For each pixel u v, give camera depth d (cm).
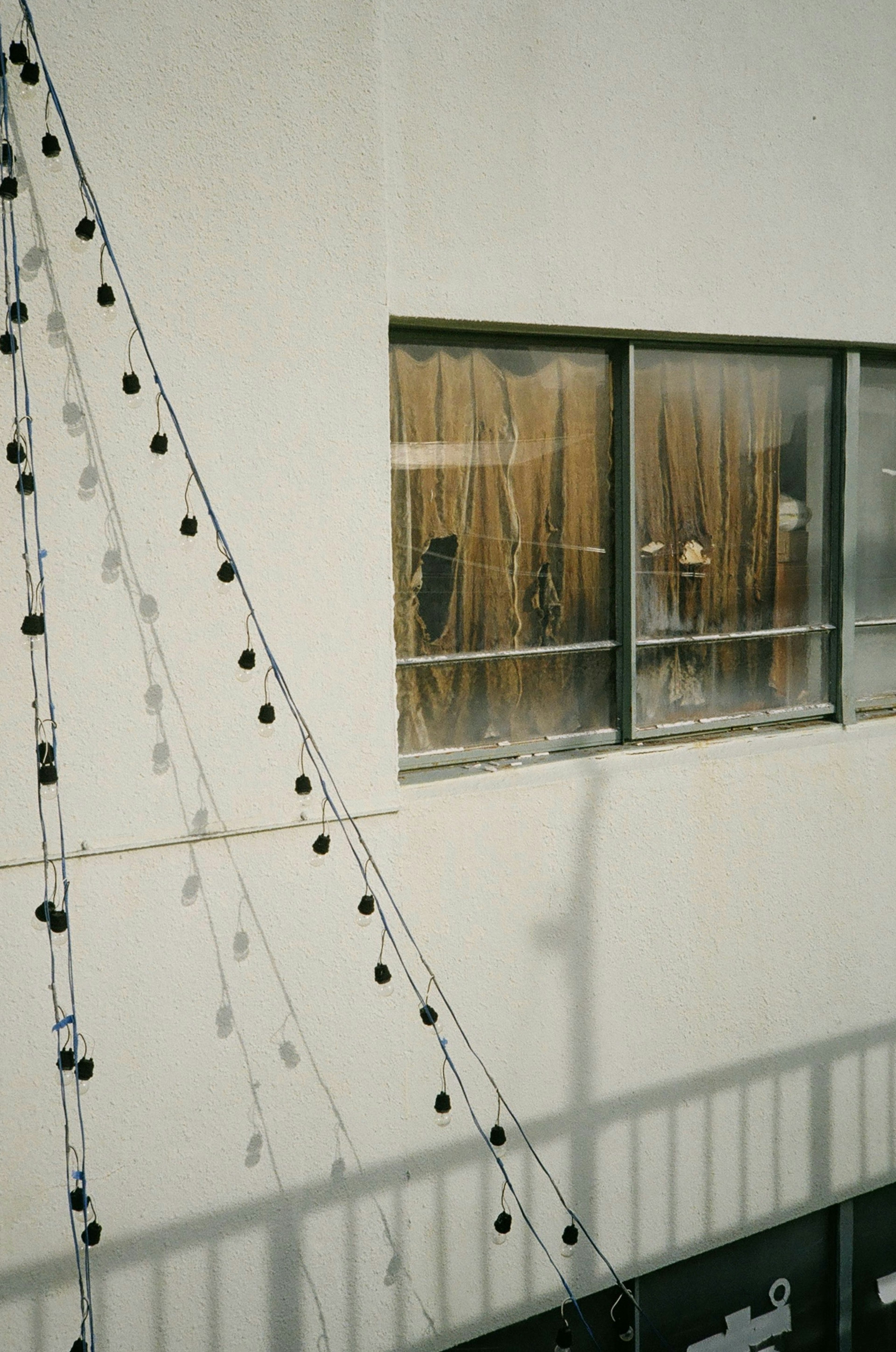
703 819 323
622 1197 321
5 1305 247
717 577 338
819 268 326
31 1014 243
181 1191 262
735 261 312
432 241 271
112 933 249
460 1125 294
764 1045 340
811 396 347
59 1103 247
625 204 294
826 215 325
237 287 247
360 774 272
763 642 347
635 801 312
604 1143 316
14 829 238
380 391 266
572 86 282
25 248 227
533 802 296
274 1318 275
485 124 273
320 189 253
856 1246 373
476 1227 299
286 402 255
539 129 280
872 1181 365
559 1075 307
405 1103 286
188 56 237
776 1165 347
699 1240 335
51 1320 252
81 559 239
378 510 269
